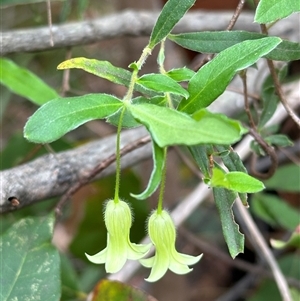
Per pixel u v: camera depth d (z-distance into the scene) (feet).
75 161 0.63
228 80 0.38
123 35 0.79
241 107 0.80
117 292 0.59
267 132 0.61
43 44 0.70
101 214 0.87
